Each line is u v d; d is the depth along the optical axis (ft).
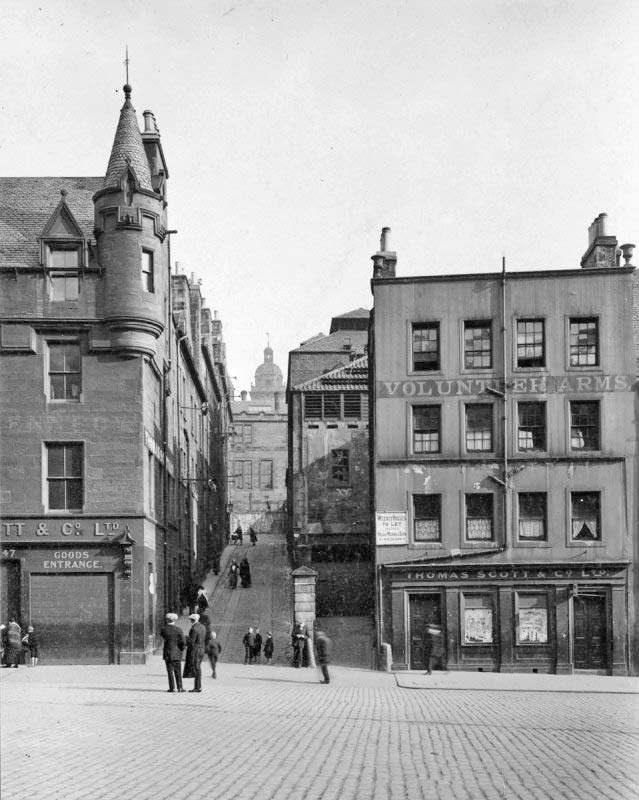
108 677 94.27
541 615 123.03
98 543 110.73
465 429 126.72
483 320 127.95
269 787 40.88
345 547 184.96
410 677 107.14
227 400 327.26
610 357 126.11
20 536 110.32
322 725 61.21
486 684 100.58
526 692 94.38
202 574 209.05
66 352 114.01
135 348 112.88
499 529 124.47
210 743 52.24
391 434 126.93
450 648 122.83
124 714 62.95
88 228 122.11
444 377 127.34
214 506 250.78
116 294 112.47
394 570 124.16
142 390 113.60
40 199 127.54
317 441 189.57
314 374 216.13
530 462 124.98
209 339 256.52
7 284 112.98
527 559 123.75
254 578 201.67
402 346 128.36
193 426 197.57
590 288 127.13
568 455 124.77
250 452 367.45
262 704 72.54
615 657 120.98
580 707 79.05
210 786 40.86
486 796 39.99
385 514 125.59
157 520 128.98
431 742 55.01
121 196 114.21
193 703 71.15
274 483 366.63
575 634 122.52
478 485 125.29
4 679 90.79
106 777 42.24
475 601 123.85
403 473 126.21
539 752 52.31
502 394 126.11
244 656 129.70
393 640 123.34
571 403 126.11
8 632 105.29
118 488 111.86
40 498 111.14
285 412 376.89
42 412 112.37
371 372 151.12
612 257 130.41
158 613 129.18
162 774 43.32
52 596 110.22
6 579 110.32
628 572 122.62
